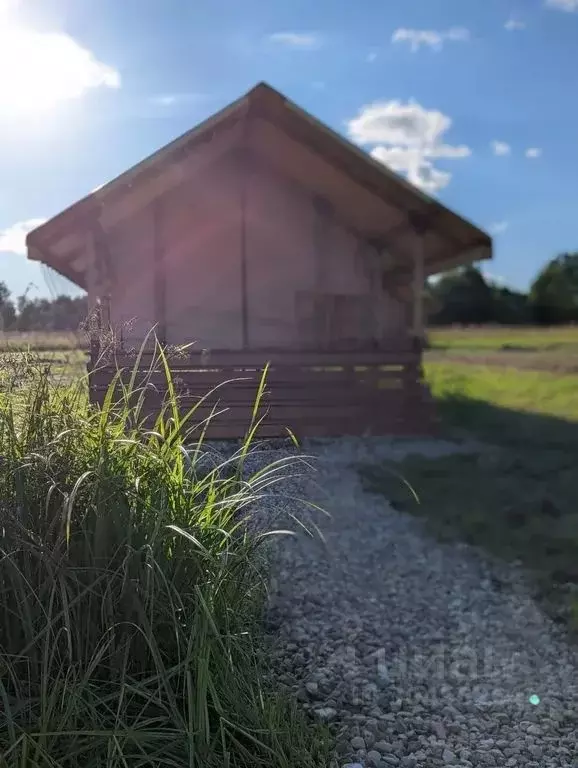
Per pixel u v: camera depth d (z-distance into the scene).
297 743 2.72
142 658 2.59
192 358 7.33
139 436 2.88
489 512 6.41
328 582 4.80
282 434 4.26
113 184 9.76
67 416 2.79
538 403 14.91
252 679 2.89
